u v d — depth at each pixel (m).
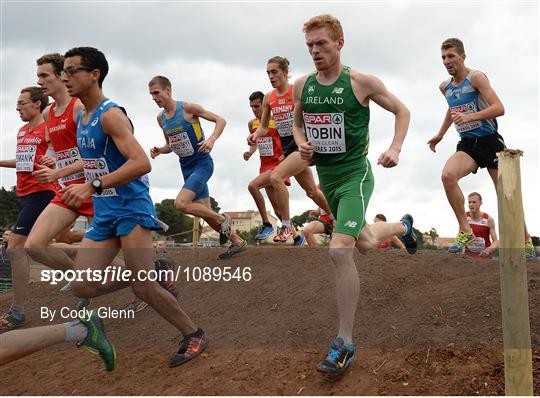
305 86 4.62
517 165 3.60
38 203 6.89
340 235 4.32
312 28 4.38
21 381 5.39
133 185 4.67
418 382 4.10
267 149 8.31
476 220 9.26
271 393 4.24
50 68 5.95
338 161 4.64
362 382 4.20
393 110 4.43
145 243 4.68
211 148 7.42
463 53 6.77
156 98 7.66
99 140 4.51
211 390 4.40
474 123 6.72
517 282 3.55
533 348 4.38
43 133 6.78
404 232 5.57
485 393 3.86
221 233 7.78
